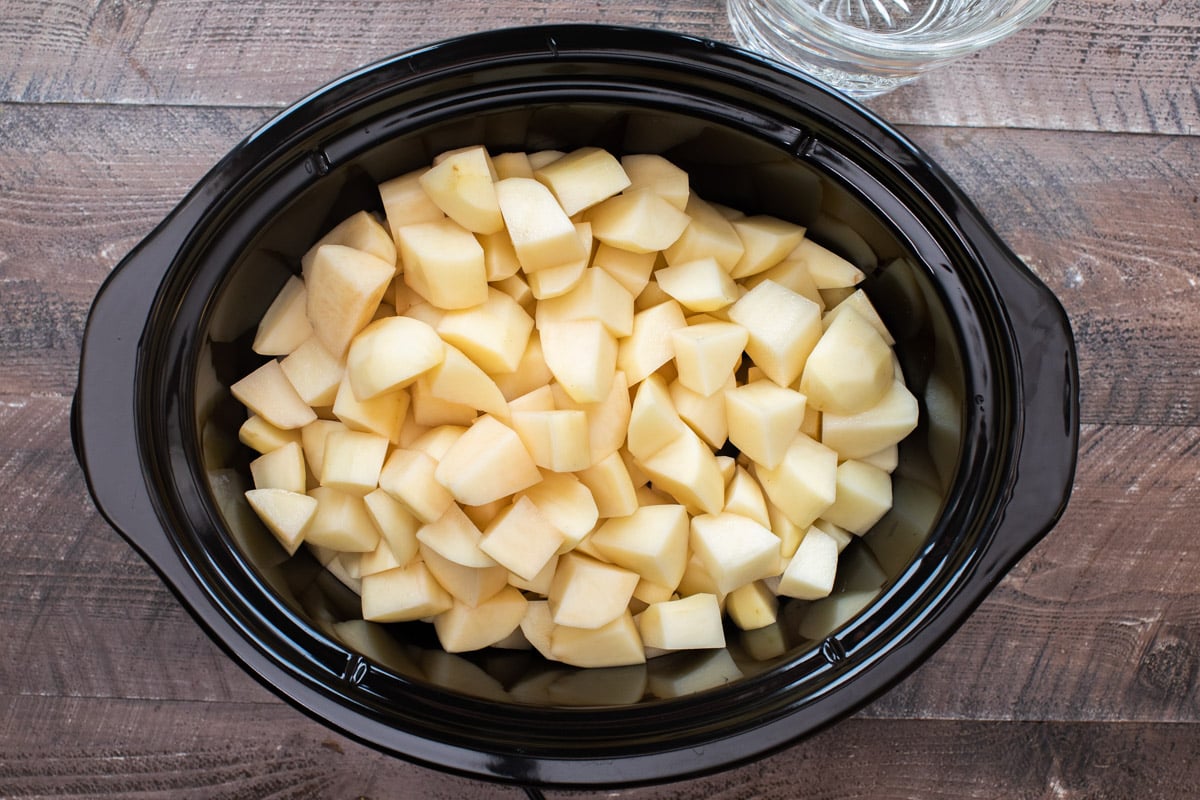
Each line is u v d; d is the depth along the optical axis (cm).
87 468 58
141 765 72
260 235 61
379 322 63
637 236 63
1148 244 72
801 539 66
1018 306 61
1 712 72
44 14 70
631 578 65
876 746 74
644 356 65
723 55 60
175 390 60
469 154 62
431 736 60
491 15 70
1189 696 74
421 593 64
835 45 68
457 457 62
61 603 72
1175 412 73
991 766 74
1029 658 73
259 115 70
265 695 72
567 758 60
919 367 66
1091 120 72
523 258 63
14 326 71
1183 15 72
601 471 64
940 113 72
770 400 64
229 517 62
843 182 62
